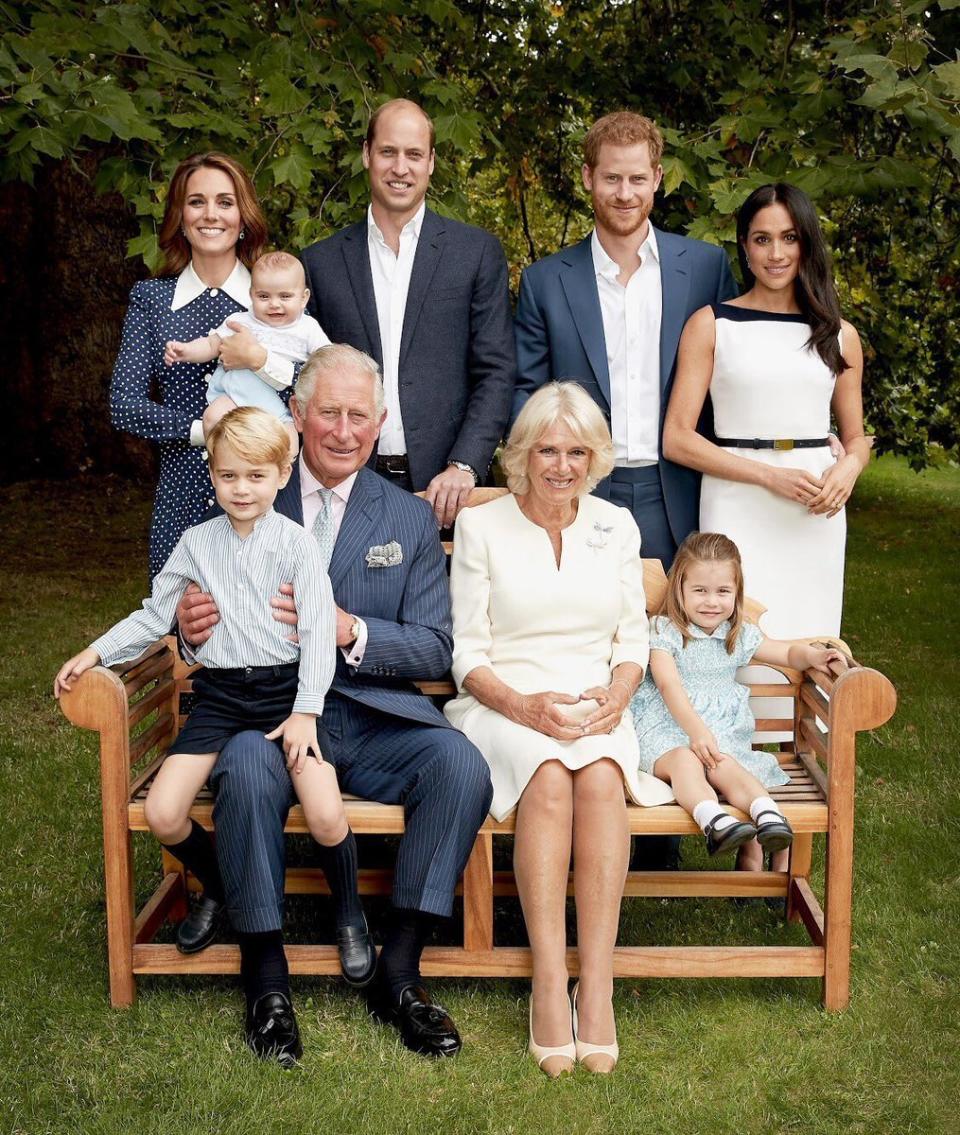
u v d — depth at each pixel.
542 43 7.36
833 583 3.59
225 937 3.25
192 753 2.91
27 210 10.57
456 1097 2.59
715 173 4.80
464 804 2.82
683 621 3.30
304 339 3.42
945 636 7.08
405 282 3.68
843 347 3.59
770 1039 2.84
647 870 3.71
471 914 2.92
